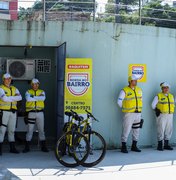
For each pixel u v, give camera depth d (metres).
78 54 8.11
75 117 6.91
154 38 8.57
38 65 8.84
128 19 8.88
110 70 8.23
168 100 8.23
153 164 6.89
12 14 9.43
